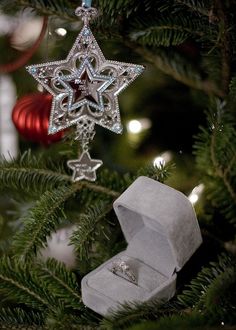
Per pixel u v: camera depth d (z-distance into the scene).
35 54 0.64
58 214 0.50
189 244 0.44
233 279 0.42
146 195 0.44
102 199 0.52
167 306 0.44
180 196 0.44
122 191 0.51
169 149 0.66
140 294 0.45
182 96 0.67
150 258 0.47
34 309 0.53
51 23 0.56
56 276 0.49
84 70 0.47
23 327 0.46
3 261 0.49
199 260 0.52
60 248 0.73
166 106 0.68
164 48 0.56
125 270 0.46
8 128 0.81
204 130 0.49
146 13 0.51
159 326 0.38
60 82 0.47
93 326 0.45
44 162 0.55
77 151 0.52
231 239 0.52
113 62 0.47
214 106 0.50
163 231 0.46
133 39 0.52
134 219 0.48
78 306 0.48
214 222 0.53
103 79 0.47
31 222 0.49
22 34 0.65
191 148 0.65
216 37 0.49
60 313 0.46
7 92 0.79
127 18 0.51
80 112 0.48
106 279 0.46
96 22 0.51
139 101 0.68
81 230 0.48
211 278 0.46
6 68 0.59
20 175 0.53
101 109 0.48
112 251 0.51
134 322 0.42
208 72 0.54
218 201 0.49
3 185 0.53
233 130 0.48
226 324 0.40
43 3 0.52
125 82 0.48
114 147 0.69
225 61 0.49
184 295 0.45
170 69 0.57
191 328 0.38
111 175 0.52
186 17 0.50
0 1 0.53
